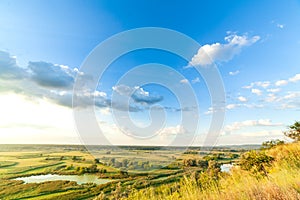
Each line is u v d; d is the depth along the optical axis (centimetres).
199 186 562
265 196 369
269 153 754
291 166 574
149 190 584
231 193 440
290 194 336
